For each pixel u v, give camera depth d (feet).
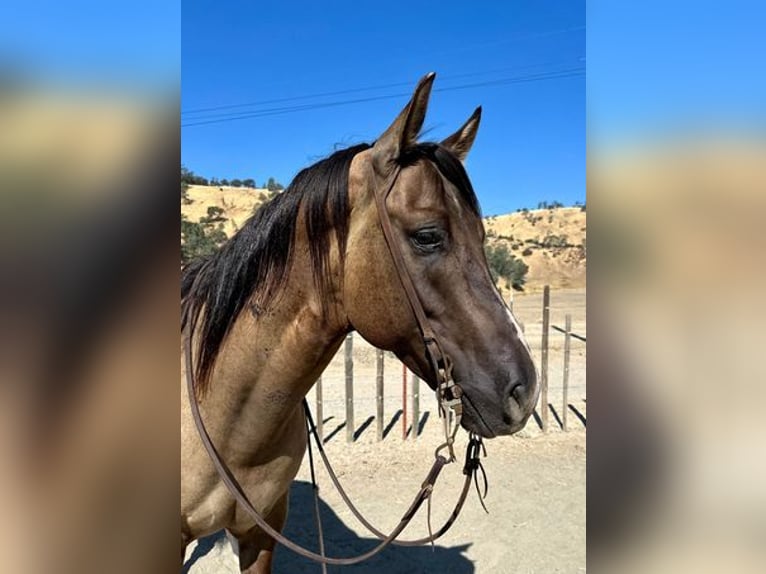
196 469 6.64
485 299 5.59
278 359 6.27
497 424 5.45
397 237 5.65
